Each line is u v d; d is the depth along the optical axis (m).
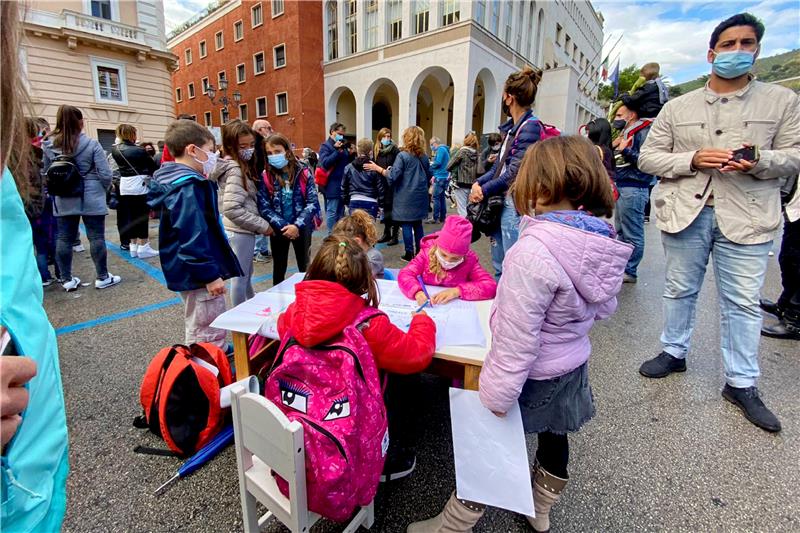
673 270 2.42
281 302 2.01
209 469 1.77
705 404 2.24
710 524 1.51
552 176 1.16
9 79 0.54
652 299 3.85
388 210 5.63
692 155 2.11
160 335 3.05
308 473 1.13
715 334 3.10
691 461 1.83
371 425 1.22
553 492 1.37
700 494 1.65
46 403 0.64
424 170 5.04
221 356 2.04
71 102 13.85
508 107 2.75
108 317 3.38
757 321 2.12
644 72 4.14
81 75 13.95
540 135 2.56
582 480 1.72
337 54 19.33
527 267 1.09
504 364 1.13
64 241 3.89
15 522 0.57
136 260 5.22
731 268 2.15
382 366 1.36
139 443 1.92
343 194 5.70
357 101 18.61
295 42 18.89
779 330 3.09
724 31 1.97
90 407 2.18
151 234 7.07
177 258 2.10
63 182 3.65
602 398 2.29
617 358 2.75
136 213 5.26
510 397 1.13
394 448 1.75
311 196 3.35
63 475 0.69
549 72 16.33
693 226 2.27
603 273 1.10
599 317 1.33
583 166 1.14
